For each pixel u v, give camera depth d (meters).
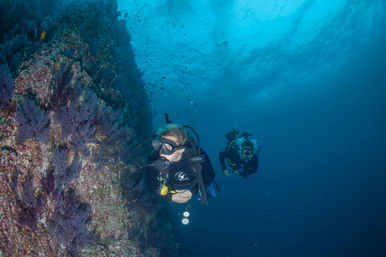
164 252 3.62
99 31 3.29
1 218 1.58
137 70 6.71
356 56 26.11
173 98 27.41
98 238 2.23
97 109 2.37
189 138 2.16
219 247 12.20
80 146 2.17
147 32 15.41
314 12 16.92
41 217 1.81
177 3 13.70
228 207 21.44
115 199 2.46
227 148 6.05
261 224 17.25
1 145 1.67
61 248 1.89
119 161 2.71
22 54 2.18
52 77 2.05
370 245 13.26
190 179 2.33
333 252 13.23
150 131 6.25
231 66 22.28
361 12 18.31
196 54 19.11
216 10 14.97
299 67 25.52
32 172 1.81
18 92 1.80
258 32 17.94
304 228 16.42
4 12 3.06
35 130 1.82
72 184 2.11
